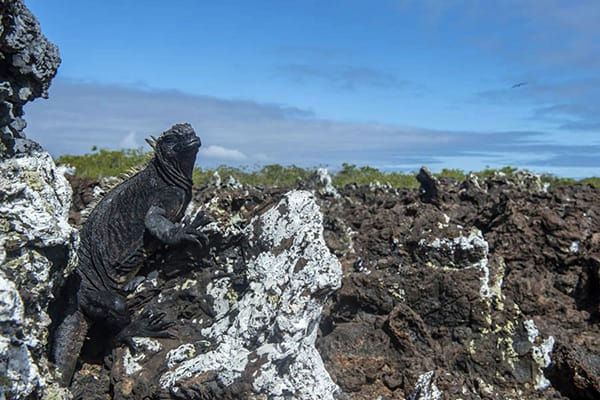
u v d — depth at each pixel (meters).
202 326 1.00
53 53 0.89
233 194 1.11
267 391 0.83
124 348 0.99
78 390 0.97
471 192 1.64
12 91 0.86
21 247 0.77
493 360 1.06
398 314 1.07
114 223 1.12
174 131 1.18
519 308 1.17
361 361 1.01
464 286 1.11
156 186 1.17
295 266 0.91
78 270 1.07
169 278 1.10
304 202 0.97
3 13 0.80
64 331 0.99
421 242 1.18
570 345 1.05
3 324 0.70
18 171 0.82
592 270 1.20
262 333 0.89
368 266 1.25
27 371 0.72
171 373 0.89
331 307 1.17
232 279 1.01
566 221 1.34
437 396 0.98
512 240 1.31
